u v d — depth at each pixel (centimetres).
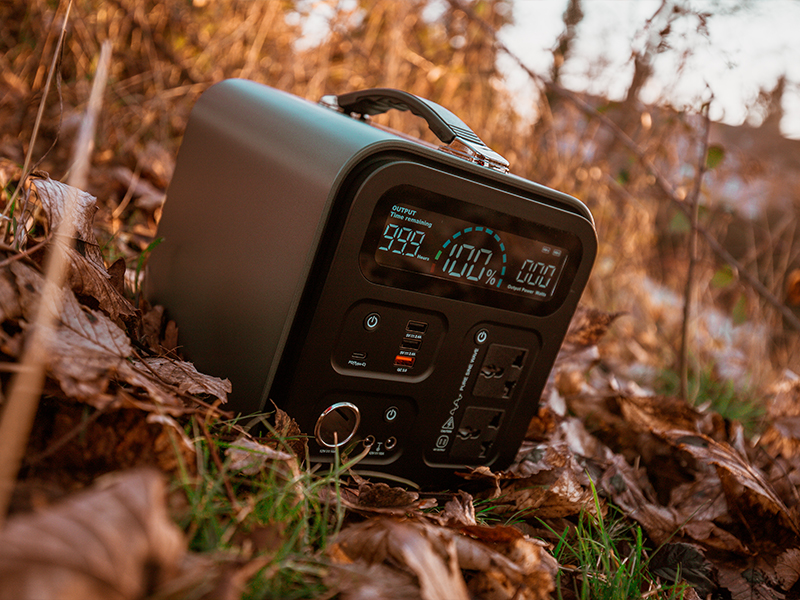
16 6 236
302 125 100
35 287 76
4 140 192
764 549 120
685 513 129
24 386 53
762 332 283
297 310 91
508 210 99
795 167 304
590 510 111
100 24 241
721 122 251
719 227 299
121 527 46
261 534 69
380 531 73
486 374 109
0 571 41
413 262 94
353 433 99
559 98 284
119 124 226
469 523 92
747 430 222
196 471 74
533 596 77
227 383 95
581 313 170
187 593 54
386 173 87
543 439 142
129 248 177
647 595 95
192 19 271
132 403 72
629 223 288
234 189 108
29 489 65
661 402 155
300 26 273
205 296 110
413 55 278
